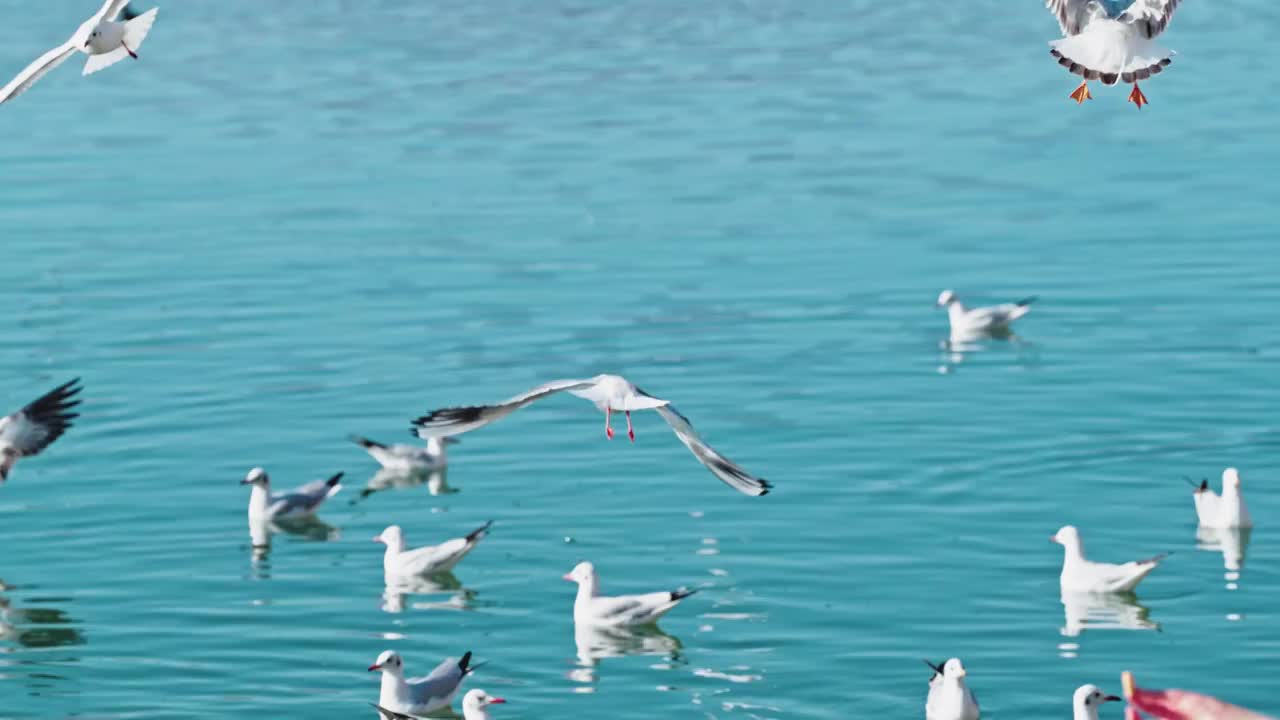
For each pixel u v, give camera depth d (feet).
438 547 93.15
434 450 109.81
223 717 74.59
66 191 190.90
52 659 81.05
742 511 99.40
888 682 76.59
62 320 139.54
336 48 303.68
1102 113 231.50
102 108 247.91
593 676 78.48
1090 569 86.58
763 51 295.07
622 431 114.52
